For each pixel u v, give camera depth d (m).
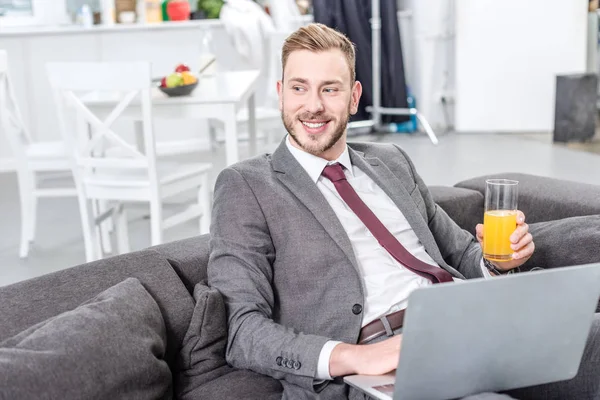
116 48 5.85
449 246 1.99
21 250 3.68
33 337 1.36
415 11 6.51
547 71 6.18
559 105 5.72
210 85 3.75
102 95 3.54
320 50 1.71
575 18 6.09
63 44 5.68
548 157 5.30
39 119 5.69
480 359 1.28
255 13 5.46
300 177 1.74
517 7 6.10
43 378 1.28
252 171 1.74
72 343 1.35
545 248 2.03
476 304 1.22
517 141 5.93
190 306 1.70
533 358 1.33
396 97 6.34
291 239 1.68
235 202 1.69
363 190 1.85
